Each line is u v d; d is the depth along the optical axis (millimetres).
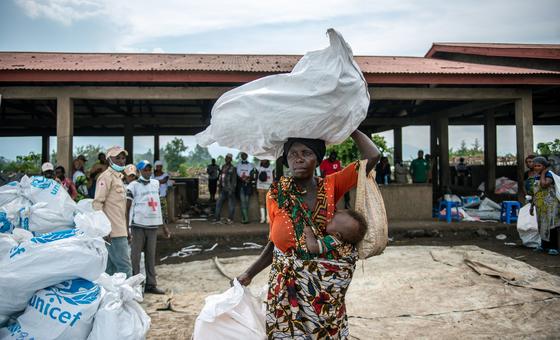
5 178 8836
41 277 2240
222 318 2021
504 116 17141
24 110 13828
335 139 1934
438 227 9430
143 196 5043
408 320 3990
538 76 9016
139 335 2371
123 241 4594
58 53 10664
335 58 1782
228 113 1959
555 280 5172
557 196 7129
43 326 2221
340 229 1799
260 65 9016
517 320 3930
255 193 10883
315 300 1778
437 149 14359
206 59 9984
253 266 2164
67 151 8594
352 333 3697
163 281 5711
